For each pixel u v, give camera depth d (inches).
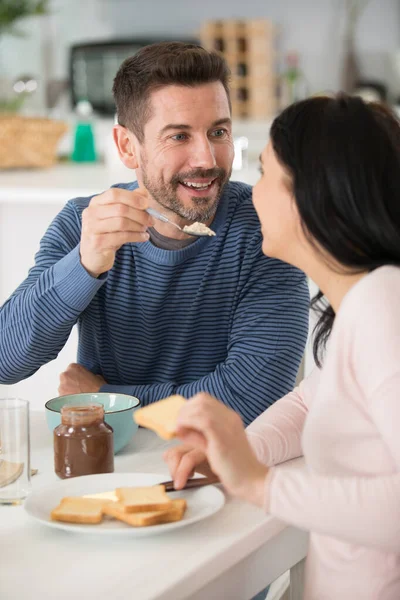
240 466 44.3
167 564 44.8
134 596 41.2
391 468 46.0
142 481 54.9
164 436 44.9
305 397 61.4
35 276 76.9
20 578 43.3
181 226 73.3
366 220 46.1
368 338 44.1
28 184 126.5
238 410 72.5
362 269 47.5
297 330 75.5
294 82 213.2
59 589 42.0
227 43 212.5
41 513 50.1
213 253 74.4
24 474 54.0
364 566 48.5
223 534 48.5
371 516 42.6
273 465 58.8
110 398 66.6
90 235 67.3
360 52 216.8
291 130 47.9
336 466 47.1
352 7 213.6
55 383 95.4
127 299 75.5
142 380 78.4
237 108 213.3
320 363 59.5
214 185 72.0
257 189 50.7
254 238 75.1
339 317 46.1
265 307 75.1
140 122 72.1
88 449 56.7
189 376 78.1
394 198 46.2
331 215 46.5
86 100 205.8
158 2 222.8
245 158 138.9
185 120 70.0
